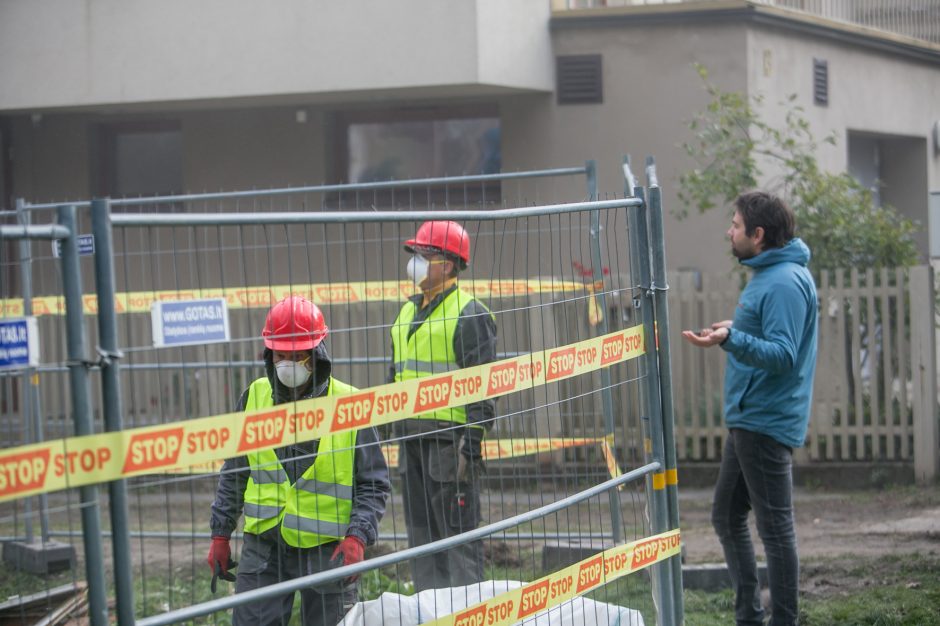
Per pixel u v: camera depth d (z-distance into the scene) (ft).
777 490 35.78
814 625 39.37
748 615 37.24
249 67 73.36
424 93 74.28
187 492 62.18
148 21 74.43
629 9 75.05
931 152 99.25
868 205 70.90
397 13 71.05
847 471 65.31
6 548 42.14
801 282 35.58
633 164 75.77
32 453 18.11
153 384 57.88
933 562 46.55
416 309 38.45
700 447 67.82
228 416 21.06
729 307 66.49
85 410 19.19
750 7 74.59
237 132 80.69
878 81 91.30
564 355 29.09
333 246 75.61
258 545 29.50
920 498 60.29
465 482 36.47
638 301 32.89
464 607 28.04
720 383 67.67
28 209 44.98
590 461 48.16
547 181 76.69
